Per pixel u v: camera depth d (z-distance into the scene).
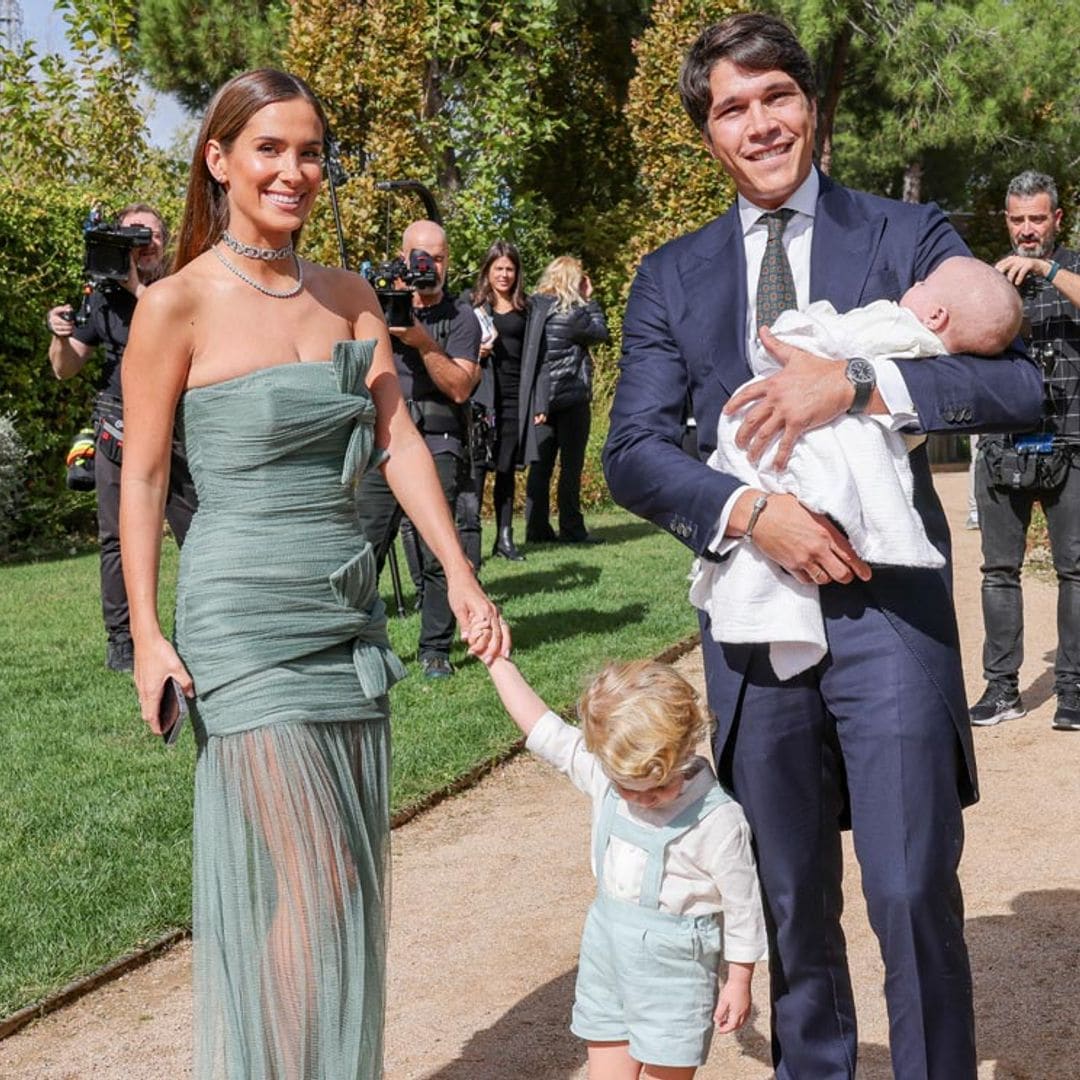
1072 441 6.09
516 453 11.12
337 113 14.27
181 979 4.08
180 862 4.77
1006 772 5.70
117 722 6.54
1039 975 3.88
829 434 2.66
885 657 2.74
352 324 3.15
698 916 2.85
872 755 2.74
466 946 4.27
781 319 2.79
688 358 2.94
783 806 2.85
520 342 11.05
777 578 2.72
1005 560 6.45
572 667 7.28
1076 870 4.61
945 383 2.66
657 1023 2.86
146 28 21.53
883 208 2.89
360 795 3.03
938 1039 2.73
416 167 14.70
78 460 7.61
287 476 2.90
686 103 2.96
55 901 4.44
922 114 22.42
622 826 2.88
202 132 2.97
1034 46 21.17
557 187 24.39
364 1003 2.97
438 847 5.12
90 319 7.05
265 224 2.93
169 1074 3.54
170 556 11.84
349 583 2.95
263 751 2.87
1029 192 6.00
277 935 2.90
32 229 13.36
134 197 16.55
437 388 7.33
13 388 13.44
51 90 18.05
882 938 2.76
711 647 2.89
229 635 2.88
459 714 6.43
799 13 20.03
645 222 20.62
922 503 2.84
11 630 8.80
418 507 3.16
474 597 3.11
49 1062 3.61
